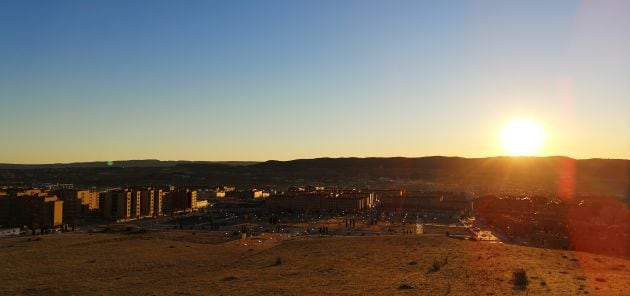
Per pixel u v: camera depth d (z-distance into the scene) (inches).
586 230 7411.4
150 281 3105.3
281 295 2393.0
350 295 2310.5
